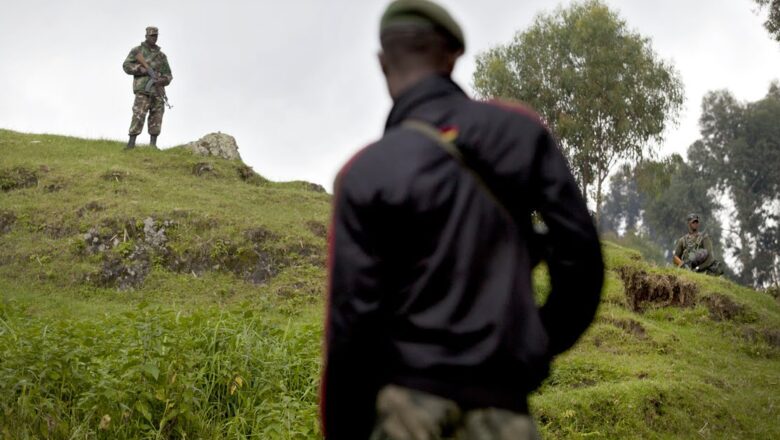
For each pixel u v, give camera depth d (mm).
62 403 6836
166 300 14828
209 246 16016
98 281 15141
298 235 16906
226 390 7582
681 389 10656
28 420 6613
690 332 15305
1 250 15758
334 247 2848
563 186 2916
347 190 2869
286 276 15836
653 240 86688
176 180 20391
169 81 22953
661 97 44125
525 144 2920
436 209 2824
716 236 72062
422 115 2959
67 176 18891
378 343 2836
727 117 75438
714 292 16109
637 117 44031
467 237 2822
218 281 15562
